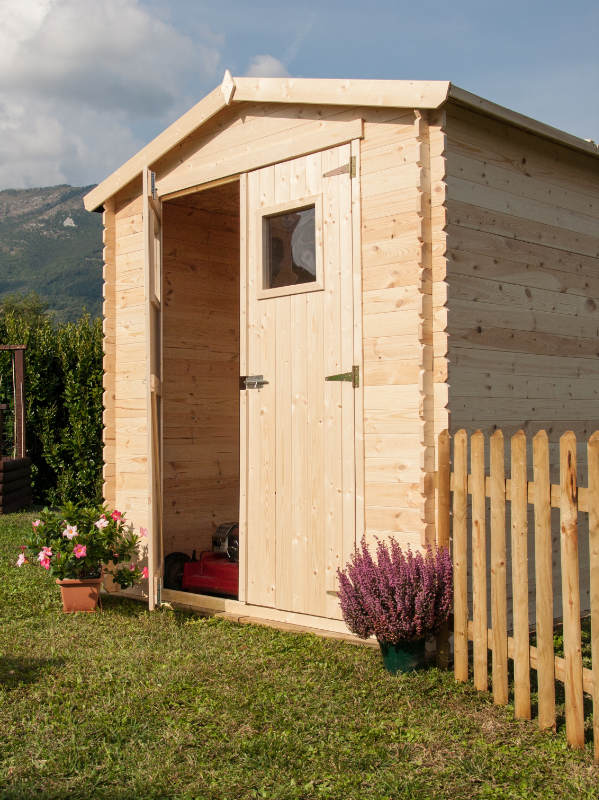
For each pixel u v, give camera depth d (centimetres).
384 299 563
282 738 405
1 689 477
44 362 1392
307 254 619
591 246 664
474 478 484
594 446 387
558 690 484
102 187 764
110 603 707
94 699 461
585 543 659
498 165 583
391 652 507
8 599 717
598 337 668
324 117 604
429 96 531
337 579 587
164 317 816
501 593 459
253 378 646
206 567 747
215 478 858
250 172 655
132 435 740
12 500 1277
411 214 549
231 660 530
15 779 362
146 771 370
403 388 550
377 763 380
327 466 596
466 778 365
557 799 347
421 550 536
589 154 649
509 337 583
